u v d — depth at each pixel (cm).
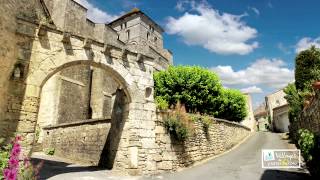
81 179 1008
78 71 2828
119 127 1292
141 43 4828
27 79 938
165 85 2034
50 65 995
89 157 1595
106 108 3058
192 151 1486
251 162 1473
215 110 2208
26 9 1166
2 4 838
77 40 1077
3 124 862
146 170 1175
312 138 959
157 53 4756
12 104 892
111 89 3256
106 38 3641
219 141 1944
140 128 1208
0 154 691
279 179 1027
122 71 1194
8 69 888
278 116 4656
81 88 2809
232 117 2612
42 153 2052
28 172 682
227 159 1627
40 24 991
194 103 1994
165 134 1307
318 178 918
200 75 2064
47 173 1120
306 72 2016
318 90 1033
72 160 1748
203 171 1259
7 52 880
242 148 2203
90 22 3534
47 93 2545
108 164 1361
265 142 2561
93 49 1112
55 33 1030
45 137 2184
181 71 2048
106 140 1470
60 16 3156
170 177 1123
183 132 1357
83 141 1703
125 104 1266
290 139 2553
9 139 860
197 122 1620
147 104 1255
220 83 2211
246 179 1055
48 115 2470
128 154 1180
